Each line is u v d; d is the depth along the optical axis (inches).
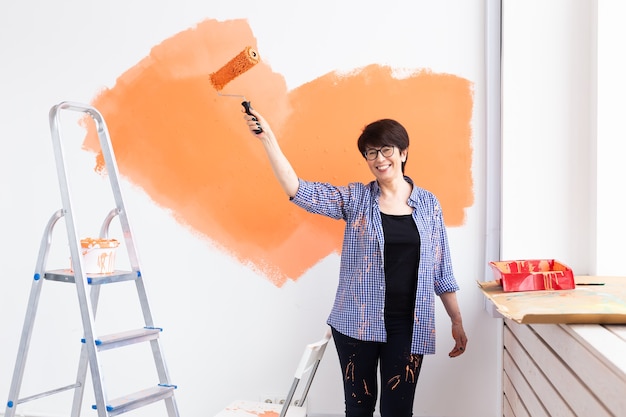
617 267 91.9
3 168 114.9
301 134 106.7
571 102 96.3
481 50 102.0
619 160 91.5
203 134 109.8
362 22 105.1
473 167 102.3
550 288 76.6
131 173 111.4
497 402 101.7
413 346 79.6
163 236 110.6
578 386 57.2
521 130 97.1
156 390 86.6
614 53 91.6
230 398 108.3
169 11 110.8
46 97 114.0
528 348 79.3
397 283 80.4
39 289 85.9
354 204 84.2
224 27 109.0
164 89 110.9
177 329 109.7
